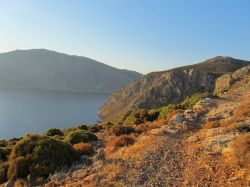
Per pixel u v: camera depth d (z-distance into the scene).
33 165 15.38
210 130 19.55
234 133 17.52
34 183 14.24
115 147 19.94
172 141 18.92
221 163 13.62
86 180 13.22
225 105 30.22
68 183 13.44
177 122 25.28
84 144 20.41
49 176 14.77
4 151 21.45
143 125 28.12
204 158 14.67
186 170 13.53
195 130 21.98
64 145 17.31
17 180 14.54
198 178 12.41
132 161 15.48
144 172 13.64
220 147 15.49
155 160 15.27
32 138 17.23
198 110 29.53
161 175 13.15
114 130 26.67
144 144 18.58
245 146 13.40
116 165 15.04
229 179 11.83
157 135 20.78
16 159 15.62
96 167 15.21
